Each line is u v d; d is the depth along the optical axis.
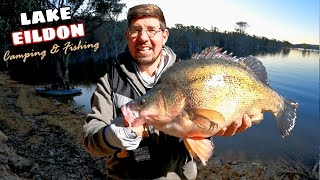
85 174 2.63
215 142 3.64
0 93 6.64
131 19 0.89
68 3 9.22
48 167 2.71
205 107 0.78
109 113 0.87
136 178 0.87
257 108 0.88
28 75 10.63
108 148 0.75
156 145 0.87
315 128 4.76
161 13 0.91
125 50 0.97
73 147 3.26
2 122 4.21
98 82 0.92
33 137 3.60
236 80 0.83
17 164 2.57
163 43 0.95
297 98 8.09
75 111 5.20
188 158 0.92
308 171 2.89
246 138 3.88
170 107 0.76
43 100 6.00
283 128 0.93
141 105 0.75
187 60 0.83
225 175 2.72
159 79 0.80
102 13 10.46
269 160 3.11
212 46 0.88
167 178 0.88
